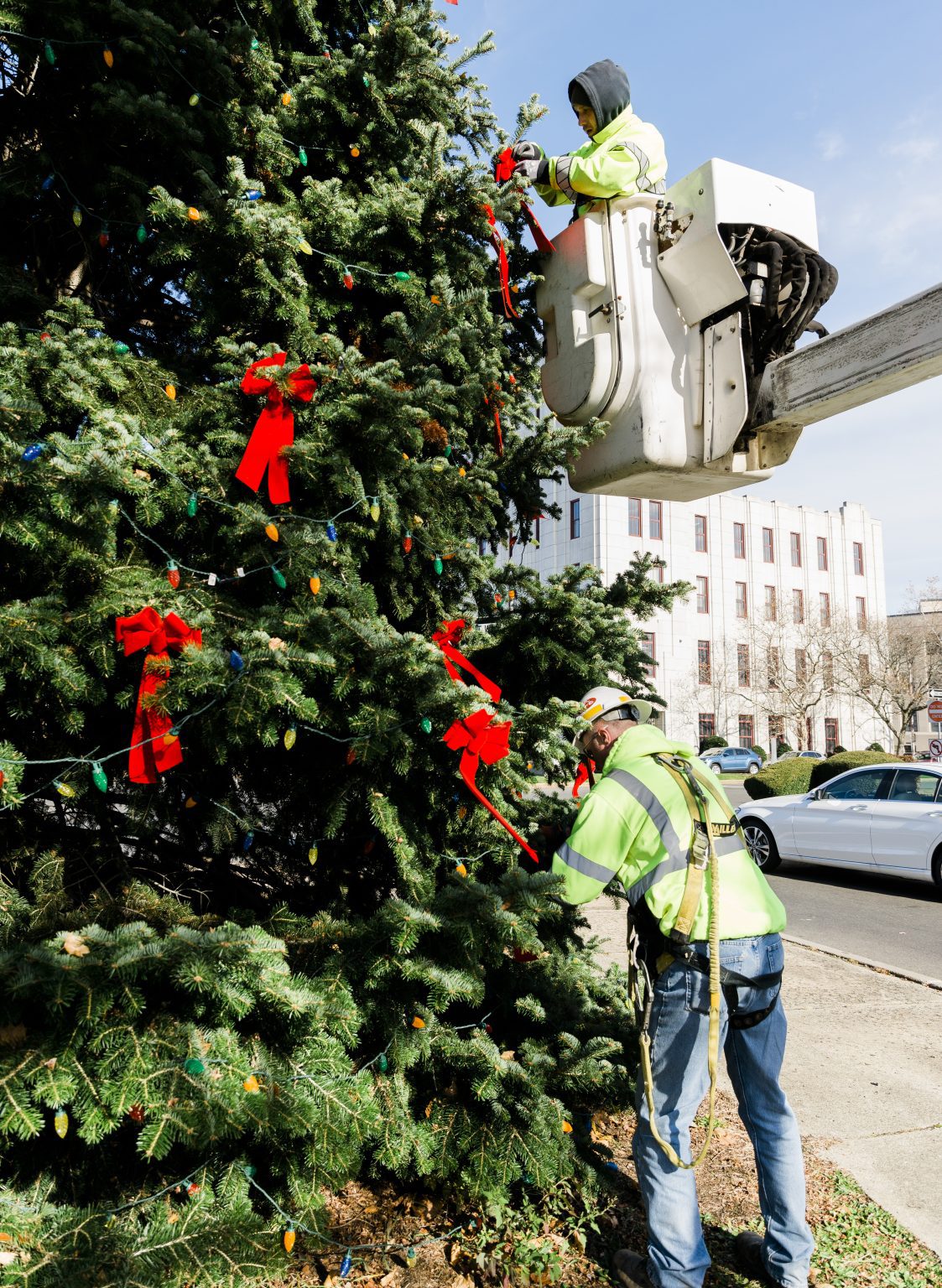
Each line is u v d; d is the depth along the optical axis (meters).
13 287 2.64
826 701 43.81
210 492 2.53
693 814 2.40
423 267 3.24
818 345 2.97
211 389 2.71
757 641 41.75
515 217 3.34
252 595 2.78
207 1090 1.97
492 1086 2.61
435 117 3.32
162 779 2.67
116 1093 1.89
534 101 3.48
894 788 9.52
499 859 2.91
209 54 2.78
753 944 2.33
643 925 2.43
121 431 2.20
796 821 10.21
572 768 3.54
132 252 3.16
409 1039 2.56
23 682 2.19
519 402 3.83
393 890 3.34
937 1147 3.35
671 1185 2.27
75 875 2.78
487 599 3.57
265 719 2.25
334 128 3.32
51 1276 1.81
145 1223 2.19
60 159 2.82
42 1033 1.98
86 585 2.34
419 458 3.14
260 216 2.55
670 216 3.27
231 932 2.04
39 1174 2.16
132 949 1.92
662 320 3.29
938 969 6.22
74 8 2.44
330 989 2.37
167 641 2.21
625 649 3.64
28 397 2.10
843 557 47.94
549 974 3.28
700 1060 2.32
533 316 3.87
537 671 3.34
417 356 2.87
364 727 2.42
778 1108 2.43
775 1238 2.42
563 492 39.34
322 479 2.70
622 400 3.31
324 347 2.75
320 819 2.99
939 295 2.56
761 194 3.16
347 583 2.73
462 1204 2.73
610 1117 3.46
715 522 42.69
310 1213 2.39
